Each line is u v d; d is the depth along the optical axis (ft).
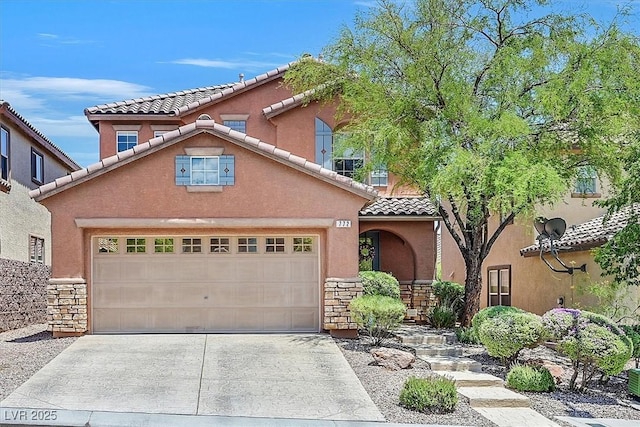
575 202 76.33
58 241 62.80
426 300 80.69
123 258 64.59
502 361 54.54
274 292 65.57
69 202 63.05
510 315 52.95
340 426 38.78
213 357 54.65
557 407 44.96
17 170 85.25
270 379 48.67
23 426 37.40
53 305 62.44
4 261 74.43
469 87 63.62
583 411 44.29
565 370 55.01
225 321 65.00
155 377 48.67
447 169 56.59
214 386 46.73
